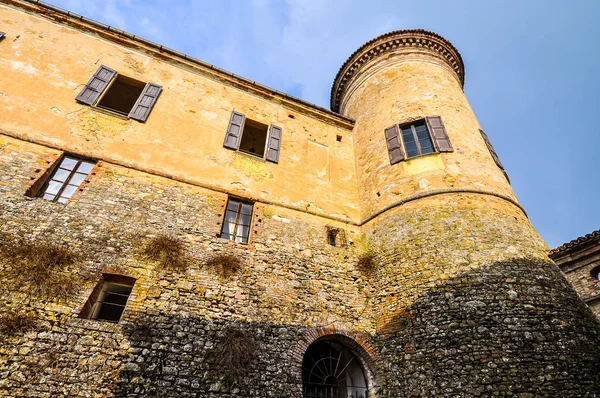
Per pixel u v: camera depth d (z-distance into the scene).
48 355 5.45
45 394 5.12
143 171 8.72
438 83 12.64
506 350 6.47
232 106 11.74
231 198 9.59
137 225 7.72
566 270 8.31
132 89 11.52
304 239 9.62
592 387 5.92
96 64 10.18
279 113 12.69
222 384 6.28
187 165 9.43
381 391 7.46
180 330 6.61
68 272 6.41
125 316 6.36
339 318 8.33
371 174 11.40
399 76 13.16
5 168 7.22
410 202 9.68
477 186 9.46
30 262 6.16
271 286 8.15
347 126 13.91
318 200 10.91
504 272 7.55
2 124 7.74
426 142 10.80
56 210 7.14
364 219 10.77
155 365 6.04
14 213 6.71
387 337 7.98
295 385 6.91
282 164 11.12
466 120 11.53
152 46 11.41
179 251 7.62
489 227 8.48
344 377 8.38
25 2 10.05
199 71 11.92
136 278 6.92
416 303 7.87
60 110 8.65
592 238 7.82
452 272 7.84
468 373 6.46
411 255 8.68
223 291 7.52
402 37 14.09
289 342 7.45
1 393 4.91
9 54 8.89
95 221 7.34
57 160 7.95
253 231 9.10
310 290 8.55
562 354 6.29
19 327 5.50
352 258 9.83
